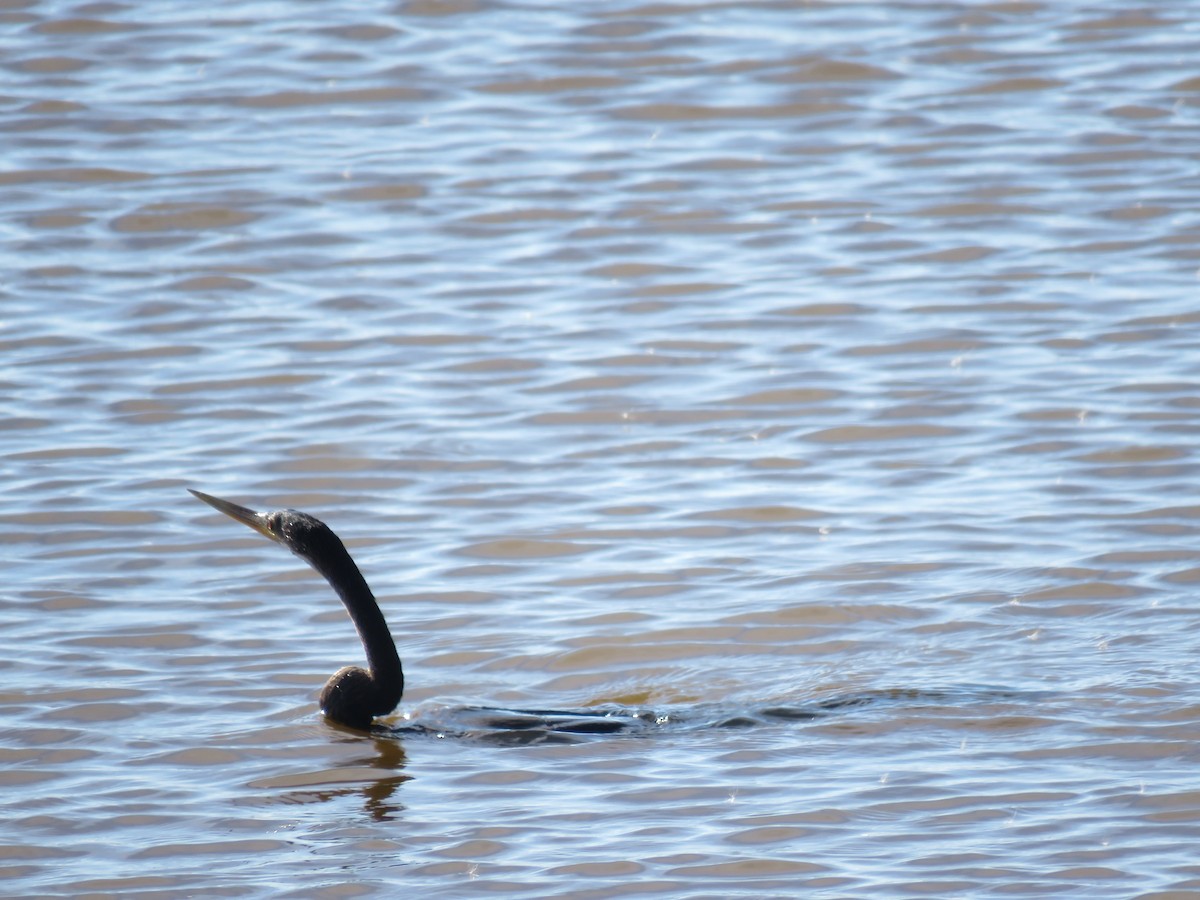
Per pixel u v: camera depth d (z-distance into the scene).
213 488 14.18
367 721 10.45
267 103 22.98
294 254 19.19
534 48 24.44
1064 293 17.72
